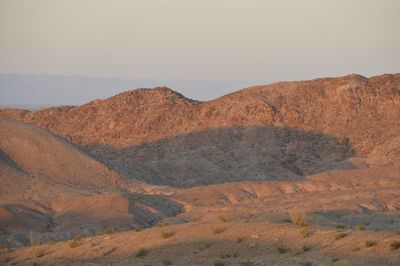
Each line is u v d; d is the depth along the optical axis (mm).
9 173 124000
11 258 52625
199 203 126625
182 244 44656
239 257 40156
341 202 114188
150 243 46469
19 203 108250
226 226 46219
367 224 88812
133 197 115312
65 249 50438
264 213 98312
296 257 37719
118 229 98250
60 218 106312
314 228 43500
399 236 37344
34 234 91375
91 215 105438
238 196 133250
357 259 34969
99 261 45531
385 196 122562
